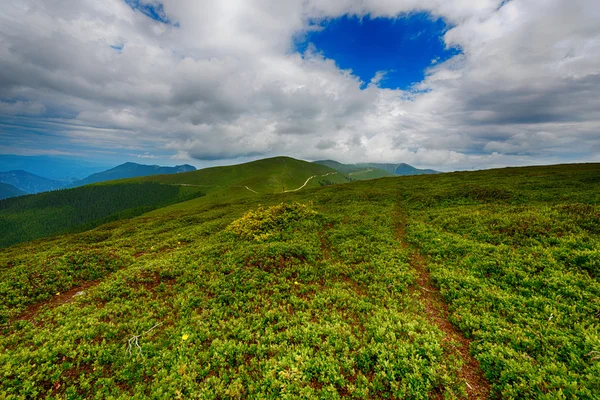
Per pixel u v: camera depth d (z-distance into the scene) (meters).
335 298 12.21
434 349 8.56
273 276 14.32
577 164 50.09
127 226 35.94
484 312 10.28
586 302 9.76
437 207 27.75
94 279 15.85
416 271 14.41
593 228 15.07
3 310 11.92
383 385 7.59
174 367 8.56
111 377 8.32
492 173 49.28
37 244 31.84
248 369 8.51
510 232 16.70
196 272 15.12
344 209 30.27
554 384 6.93
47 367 8.48
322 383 7.80
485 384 7.62
